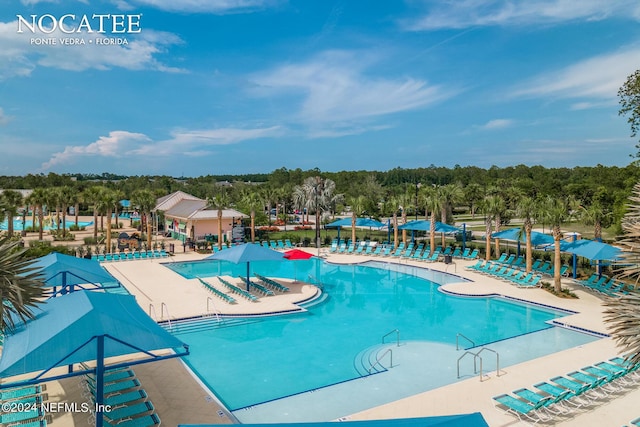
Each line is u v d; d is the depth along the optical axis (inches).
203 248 1680.6
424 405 466.9
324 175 4606.3
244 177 7573.8
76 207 2349.9
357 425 260.8
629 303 269.6
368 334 748.0
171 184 4564.5
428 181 5108.3
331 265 1424.7
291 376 578.2
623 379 514.3
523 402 450.3
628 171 1968.5
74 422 411.8
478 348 672.4
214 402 473.7
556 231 964.0
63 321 381.1
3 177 4628.4
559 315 855.1
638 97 1040.2
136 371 554.9
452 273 1215.6
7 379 507.5
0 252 331.9
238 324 791.1
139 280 1135.0
